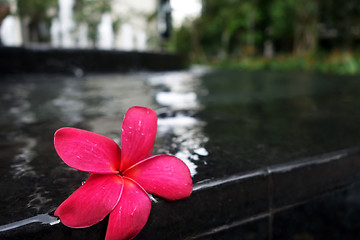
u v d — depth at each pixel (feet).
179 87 3.19
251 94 2.60
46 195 0.56
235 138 1.03
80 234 0.49
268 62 13.89
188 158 0.79
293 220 0.77
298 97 2.41
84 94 2.42
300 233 0.78
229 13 22.54
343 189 0.87
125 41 12.08
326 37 20.39
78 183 0.62
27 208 0.51
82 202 0.44
